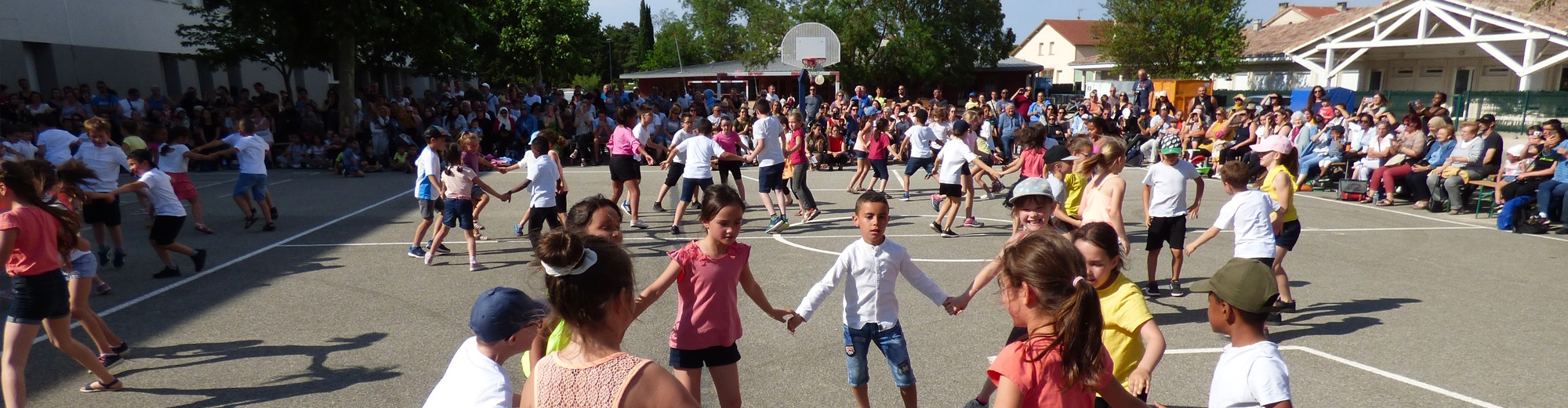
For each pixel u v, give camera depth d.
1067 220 7.02
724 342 3.91
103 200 8.07
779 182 10.32
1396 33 24.78
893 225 11.02
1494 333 6.11
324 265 8.46
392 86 35.62
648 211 12.05
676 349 3.90
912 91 50.06
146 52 23.16
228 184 14.91
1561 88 23.66
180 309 6.82
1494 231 10.42
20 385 4.35
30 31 18.73
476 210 9.75
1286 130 15.05
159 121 17.38
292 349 5.79
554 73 40.00
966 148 9.79
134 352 5.72
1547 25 19.16
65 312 4.64
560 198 9.64
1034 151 9.70
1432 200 12.03
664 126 19.31
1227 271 2.86
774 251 9.19
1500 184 10.95
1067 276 2.55
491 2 22.17
